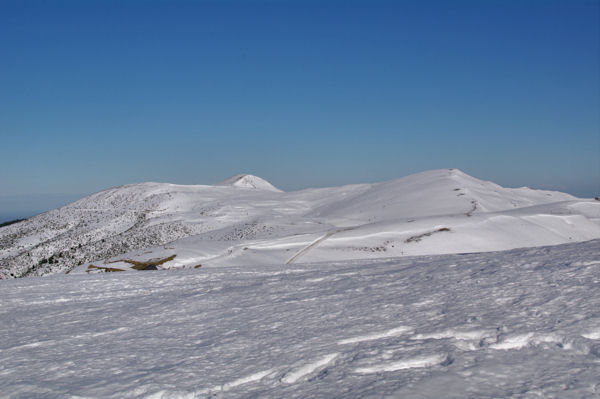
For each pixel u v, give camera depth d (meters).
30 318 11.23
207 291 13.73
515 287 9.66
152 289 14.95
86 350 7.85
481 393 4.75
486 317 7.68
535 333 6.55
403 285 11.54
